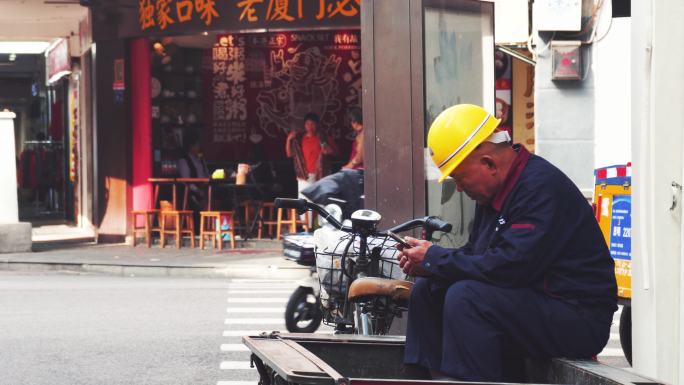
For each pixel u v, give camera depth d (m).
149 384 7.74
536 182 4.56
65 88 27.31
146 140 20.58
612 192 7.29
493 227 4.70
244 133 21.91
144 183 20.56
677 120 5.58
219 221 19.17
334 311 7.61
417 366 4.80
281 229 19.86
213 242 19.30
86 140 23.80
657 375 5.59
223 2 18.77
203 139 21.80
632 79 5.88
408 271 4.72
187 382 7.81
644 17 5.68
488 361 4.41
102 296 13.09
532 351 4.47
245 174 19.72
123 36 20.38
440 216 8.95
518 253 4.45
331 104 21.83
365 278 5.98
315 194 9.24
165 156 21.05
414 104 8.68
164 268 16.55
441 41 8.96
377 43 8.86
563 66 10.59
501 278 4.48
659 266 5.62
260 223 19.70
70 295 13.20
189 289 14.07
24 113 38.50
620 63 10.43
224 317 11.19
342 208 9.19
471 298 4.46
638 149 5.78
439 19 8.90
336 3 18.05
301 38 21.83
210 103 21.80
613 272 4.59
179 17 19.20
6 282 15.09
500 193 4.66
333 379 3.68
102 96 20.88
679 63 5.57
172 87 21.31
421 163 8.66
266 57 21.89
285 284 14.94
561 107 10.77
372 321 6.37
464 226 9.34
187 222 20.06
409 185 8.73
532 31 10.91
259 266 16.28
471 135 4.65
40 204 36.38
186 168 20.53
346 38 21.77
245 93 21.84
